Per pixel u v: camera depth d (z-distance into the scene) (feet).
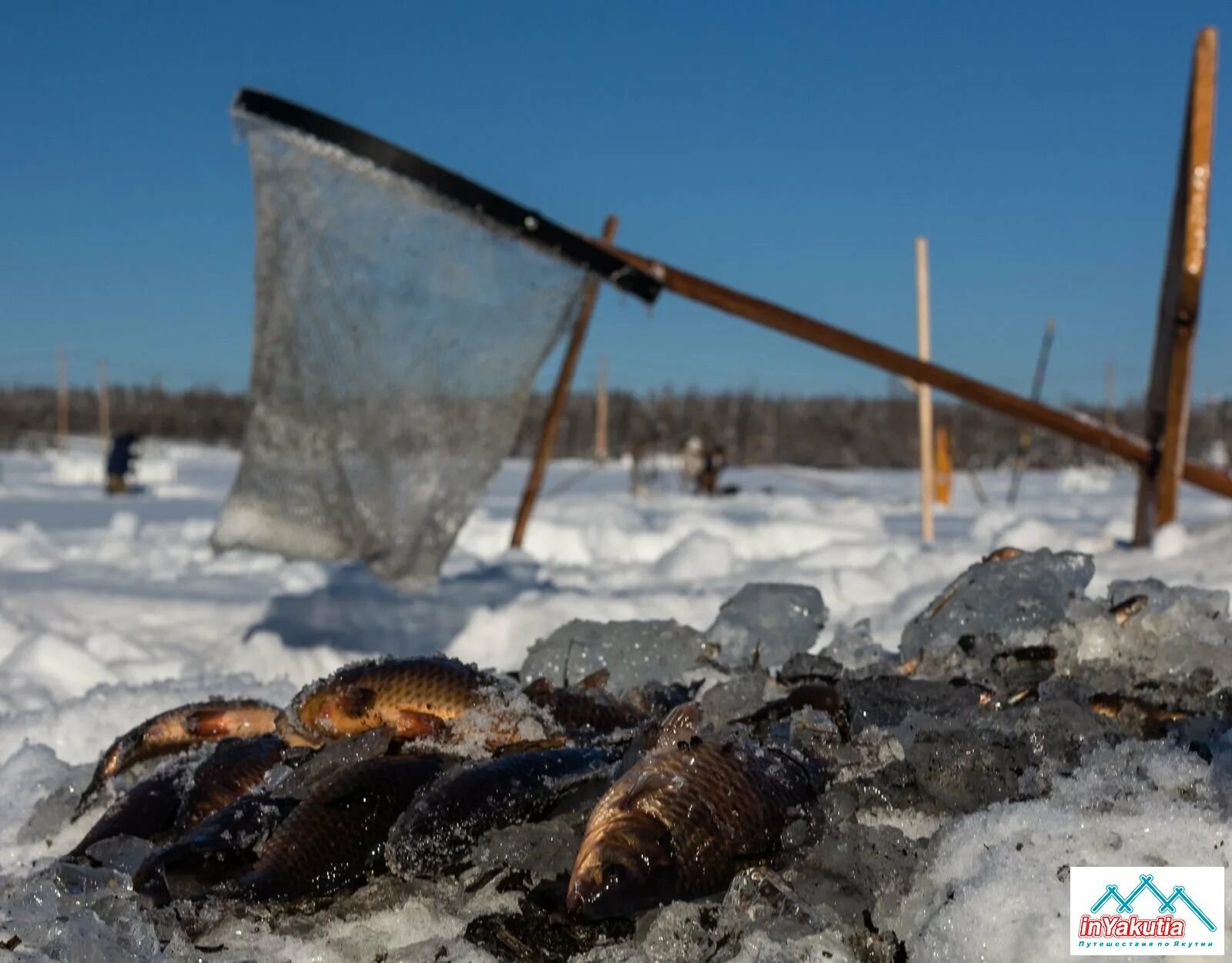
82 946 3.30
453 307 6.86
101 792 4.65
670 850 3.17
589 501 25.58
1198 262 11.28
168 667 7.70
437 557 6.97
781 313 9.71
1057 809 3.31
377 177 6.61
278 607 10.00
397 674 4.20
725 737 3.54
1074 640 4.79
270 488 7.06
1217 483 11.65
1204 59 11.25
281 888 3.50
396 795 3.73
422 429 6.91
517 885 3.58
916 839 3.53
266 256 6.87
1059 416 11.32
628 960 3.18
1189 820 3.18
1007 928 2.97
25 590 10.75
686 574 11.85
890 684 4.44
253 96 6.55
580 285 6.97
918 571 10.81
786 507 22.84
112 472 30.53
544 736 4.09
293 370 6.95
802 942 3.10
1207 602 5.12
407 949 3.36
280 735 4.37
